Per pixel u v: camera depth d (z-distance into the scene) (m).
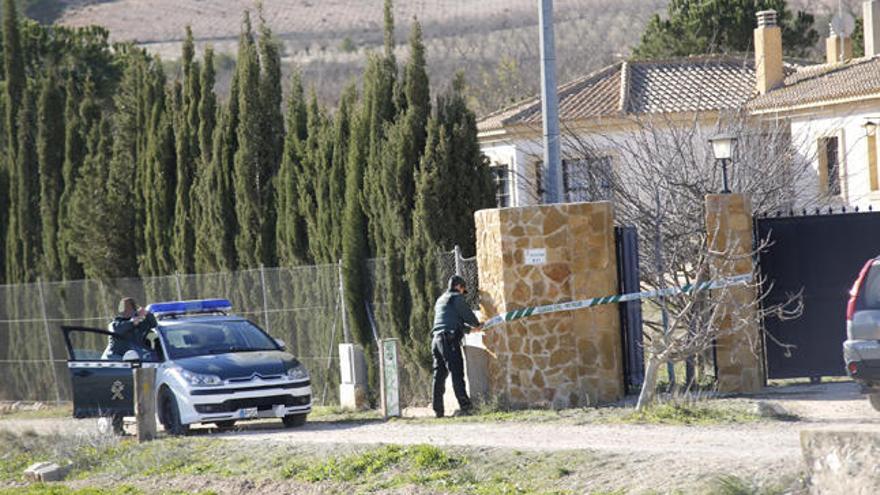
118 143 117.31
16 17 126.31
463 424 65.25
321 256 90.56
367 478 53.53
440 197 80.06
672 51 197.75
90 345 109.44
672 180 82.56
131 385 75.19
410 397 81.81
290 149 95.00
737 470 43.56
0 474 70.94
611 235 70.12
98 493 58.84
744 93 148.62
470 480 50.31
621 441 53.72
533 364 69.19
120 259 112.44
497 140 144.88
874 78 135.25
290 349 91.88
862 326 56.09
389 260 82.25
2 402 115.31
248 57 100.25
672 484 43.97
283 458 59.34
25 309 114.69
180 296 100.75
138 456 65.69
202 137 104.00
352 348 82.06
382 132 85.00
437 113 81.56
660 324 74.75
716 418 58.72
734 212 67.06
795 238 69.25
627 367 70.12
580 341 69.12
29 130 123.00
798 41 199.38
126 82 127.56
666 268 76.50
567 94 149.12
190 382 71.44
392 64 86.38
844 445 38.19
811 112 140.50
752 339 67.44
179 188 106.19
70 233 113.75
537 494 46.62
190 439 68.38
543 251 69.38
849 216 69.00
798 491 39.88
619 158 96.94
